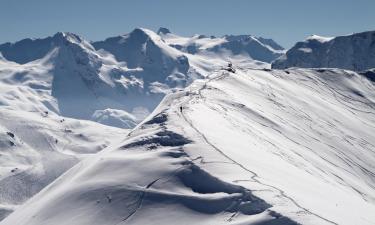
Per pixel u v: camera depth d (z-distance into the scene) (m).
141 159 42.56
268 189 36.88
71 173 51.84
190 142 46.38
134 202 37.09
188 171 39.75
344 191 61.06
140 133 53.47
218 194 36.44
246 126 70.56
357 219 39.62
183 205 35.94
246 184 37.25
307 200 37.84
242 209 34.47
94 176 41.22
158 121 57.16
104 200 37.88
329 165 79.62
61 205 38.75
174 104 72.56
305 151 79.56
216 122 62.28
